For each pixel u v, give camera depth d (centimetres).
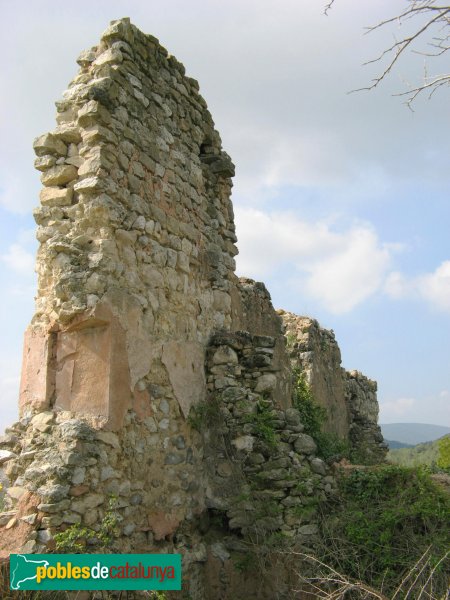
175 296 659
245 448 656
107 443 518
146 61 671
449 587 483
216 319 746
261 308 903
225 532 646
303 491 634
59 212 577
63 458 484
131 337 568
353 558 588
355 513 619
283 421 673
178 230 686
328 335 1333
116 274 561
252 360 709
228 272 796
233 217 830
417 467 665
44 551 447
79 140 587
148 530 556
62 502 468
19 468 505
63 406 534
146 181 635
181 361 648
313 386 1148
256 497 636
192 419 650
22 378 558
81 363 539
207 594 615
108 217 561
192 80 770
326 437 855
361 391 1512
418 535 600
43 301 566
